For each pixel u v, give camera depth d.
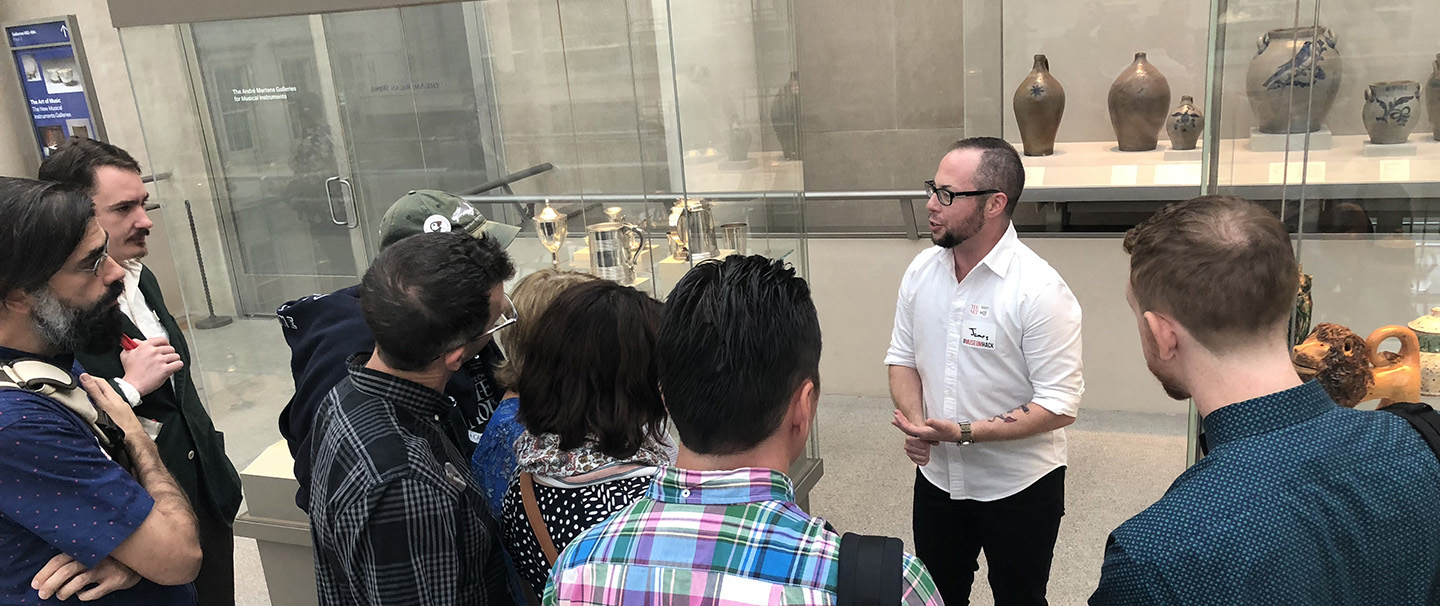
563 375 1.20
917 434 1.93
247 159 3.29
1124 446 3.50
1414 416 0.95
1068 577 2.68
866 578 0.78
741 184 2.50
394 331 1.17
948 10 4.61
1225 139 1.60
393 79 3.33
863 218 4.22
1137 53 3.94
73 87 5.41
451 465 1.26
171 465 1.93
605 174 2.52
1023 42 4.21
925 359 2.06
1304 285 1.61
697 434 0.88
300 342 1.64
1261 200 1.61
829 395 4.23
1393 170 1.69
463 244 1.23
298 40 3.26
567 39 2.41
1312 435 0.90
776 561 0.81
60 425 1.19
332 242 3.60
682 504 0.87
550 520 1.22
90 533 1.19
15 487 1.16
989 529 2.03
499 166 3.12
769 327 0.85
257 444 3.25
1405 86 1.72
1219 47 1.56
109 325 1.33
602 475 1.21
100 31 5.53
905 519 3.08
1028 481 1.96
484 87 3.04
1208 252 0.92
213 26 3.04
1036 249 3.72
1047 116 3.98
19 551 1.19
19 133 5.66
